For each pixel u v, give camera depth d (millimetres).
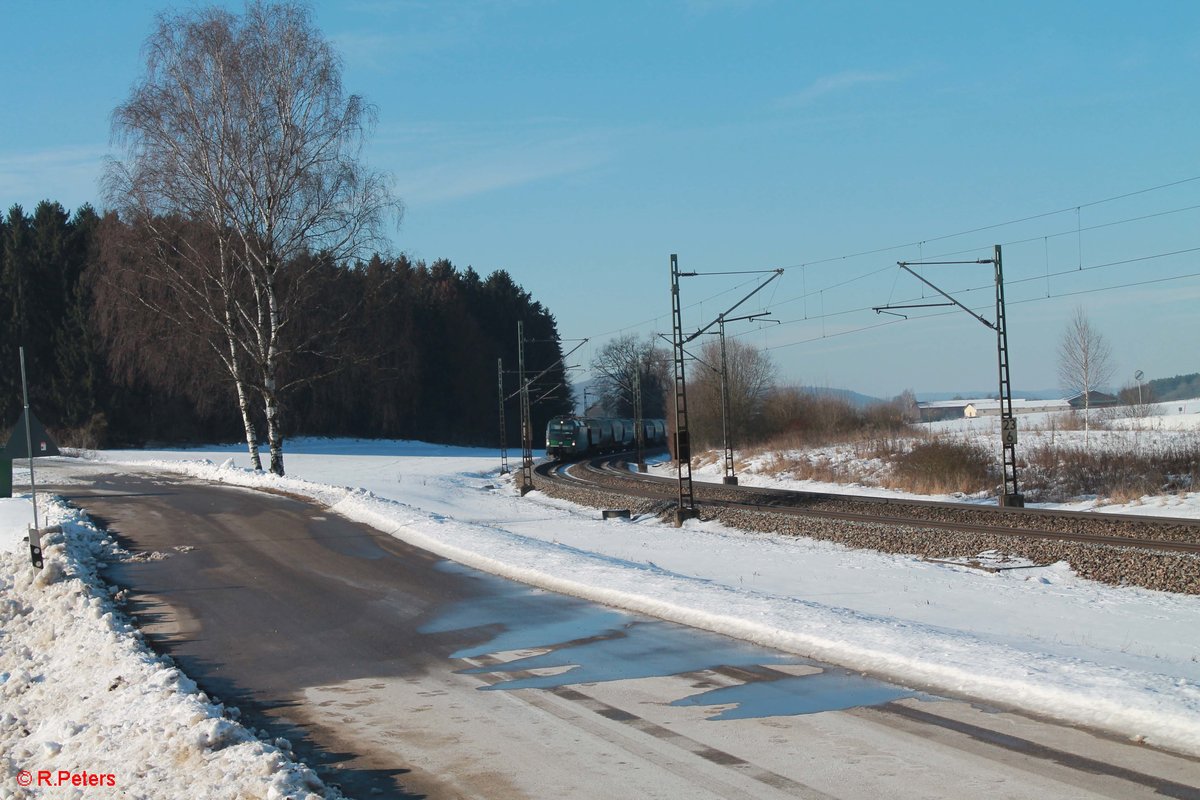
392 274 43531
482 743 7793
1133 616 13719
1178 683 8336
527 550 19047
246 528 24266
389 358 50594
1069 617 13516
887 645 10016
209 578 17312
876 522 26859
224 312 39688
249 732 8117
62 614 13672
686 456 32312
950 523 25797
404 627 12766
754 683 9289
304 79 37406
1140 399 72812
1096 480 35281
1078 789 6293
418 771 7195
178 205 36375
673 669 9969
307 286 39656
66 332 69375
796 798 6312
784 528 27625
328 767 7379
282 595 15469
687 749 7414
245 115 36625
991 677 8633
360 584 16312
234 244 38375
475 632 12266
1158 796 6148
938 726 7742
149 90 36094
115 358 42281
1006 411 32312
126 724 8398
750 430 69000
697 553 21188
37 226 73812
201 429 74625
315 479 46750
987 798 6176
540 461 74188
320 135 37781
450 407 99875
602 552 21375
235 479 38938
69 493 33906
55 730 8812
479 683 9773
